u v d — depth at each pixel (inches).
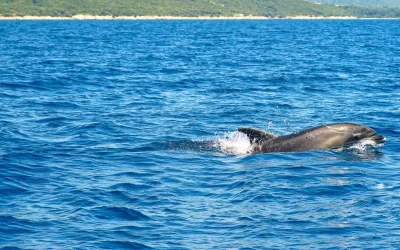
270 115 1950.1
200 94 2412.6
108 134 1644.9
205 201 1086.4
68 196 1111.6
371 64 3858.3
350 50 5398.6
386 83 2758.4
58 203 1077.8
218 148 1481.3
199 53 4894.2
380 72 3287.4
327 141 1449.3
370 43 6692.9
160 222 989.2
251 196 1106.1
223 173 1262.3
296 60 4210.1
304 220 991.0
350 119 1873.8
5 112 1950.1
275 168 1290.6
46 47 5600.4
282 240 916.0
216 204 1071.0
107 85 2679.6
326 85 2704.2
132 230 957.2
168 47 5757.9
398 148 1480.1
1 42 6402.6
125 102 2194.9
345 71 3353.8
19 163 1328.7
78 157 1392.7
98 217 1011.3
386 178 1221.1
